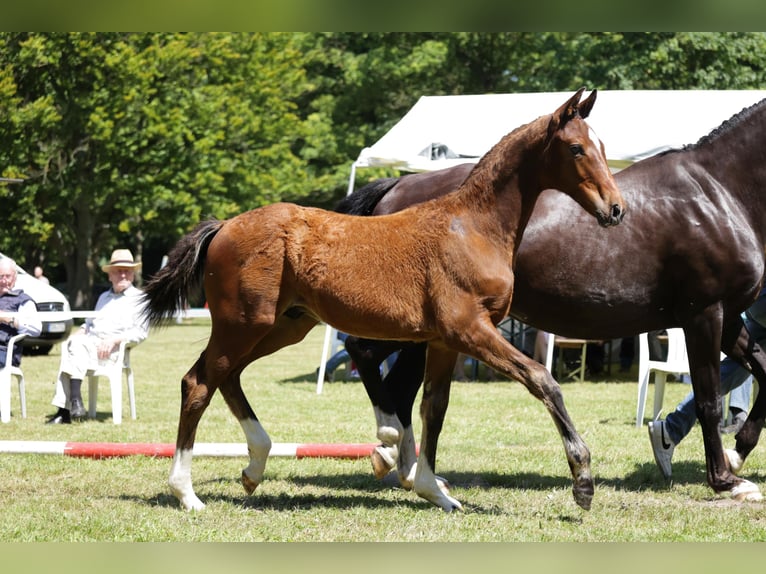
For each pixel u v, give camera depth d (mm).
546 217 8812
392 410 8906
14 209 38938
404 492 8953
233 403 8367
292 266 7801
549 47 39438
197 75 42281
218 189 41750
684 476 9727
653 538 7191
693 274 8695
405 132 17828
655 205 8797
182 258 8117
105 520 7547
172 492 8039
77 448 10195
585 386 18312
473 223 7637
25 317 13516
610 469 10039
